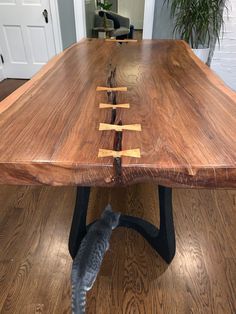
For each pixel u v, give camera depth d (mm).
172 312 936
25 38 3010
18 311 936
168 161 530
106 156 547
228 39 2594
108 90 942
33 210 1391
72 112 760
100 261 794
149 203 1439
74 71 1170
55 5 2752
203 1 2350
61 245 1188
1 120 704
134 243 1203
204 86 980
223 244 1191
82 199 955
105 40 1932
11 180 557
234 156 545
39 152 560
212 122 699
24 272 1070
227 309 943
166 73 1151
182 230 1263
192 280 1039
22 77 3303
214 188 548
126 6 5930
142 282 1034
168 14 2711
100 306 952
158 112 763
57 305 955
